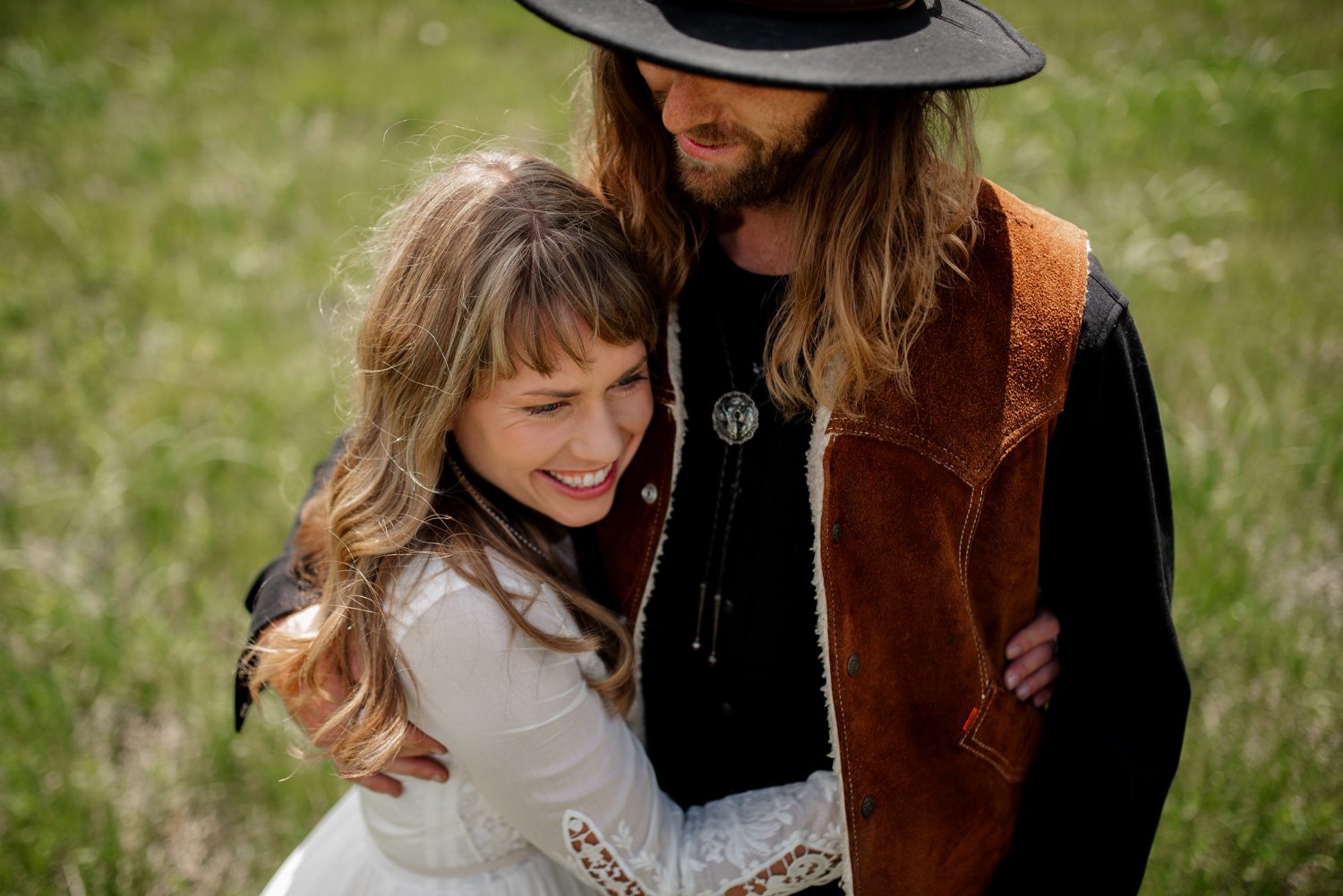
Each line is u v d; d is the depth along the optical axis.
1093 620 1.41
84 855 2.27
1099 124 5.21
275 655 1.48
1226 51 5.76
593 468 1.33
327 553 1.52
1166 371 3.56
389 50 6.56
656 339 1.34
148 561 3.06
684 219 1.35
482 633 1.27
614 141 1.37
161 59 6.16
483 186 1.27
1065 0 6.82
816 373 1.24
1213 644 2.62
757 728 1.52
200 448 3.40
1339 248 4.29
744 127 1.17
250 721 2.60
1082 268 1.27
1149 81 5.57
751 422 1.34
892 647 1.32
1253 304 3.88
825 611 1.30
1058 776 1.48
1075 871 1.48
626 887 1.35
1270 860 2.13
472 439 1.34
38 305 4.17
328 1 7.41
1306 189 4.67
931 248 1.21
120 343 3.96
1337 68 5.73
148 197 4.94
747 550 1.41
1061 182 4.74
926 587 1.29
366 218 4.71
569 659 1.33
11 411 3.62
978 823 1.45
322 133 5.50
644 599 1.47
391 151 5.27
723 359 1.38
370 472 1.36
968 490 1.25
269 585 1.64
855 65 1.02
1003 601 1.36
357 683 1.40
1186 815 2.23
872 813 1.37
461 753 1.33
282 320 4.11
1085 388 1.26
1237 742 2.37
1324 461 3.06
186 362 3.87
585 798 1.32
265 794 2.47
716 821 1.41
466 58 6.40
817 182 1.21
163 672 2.72
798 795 1.40
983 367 1.23
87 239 4.54
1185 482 2.96
